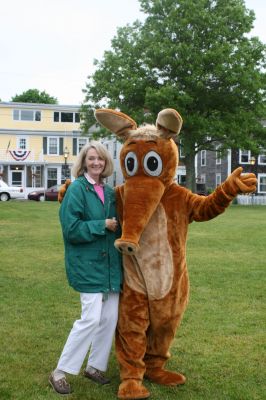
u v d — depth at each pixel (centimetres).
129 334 390
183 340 516
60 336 527
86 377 421
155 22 3178
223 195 370
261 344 505
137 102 3241
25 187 4384
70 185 392
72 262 381
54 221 1761
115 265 384
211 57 2988
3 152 4388
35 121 4516
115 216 397
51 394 389
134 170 387
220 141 3206
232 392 396
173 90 2933
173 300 386
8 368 441
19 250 1102
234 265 934
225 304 656
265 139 3312
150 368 415
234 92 3083
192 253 1074
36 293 712
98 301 378
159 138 388
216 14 3156
